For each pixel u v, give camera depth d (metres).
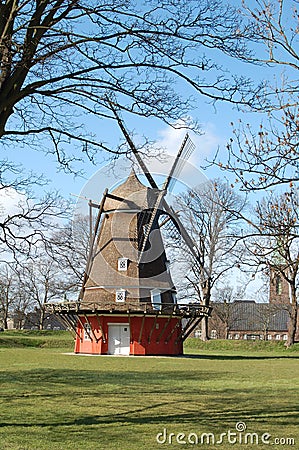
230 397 20.06
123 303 43.88
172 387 23.03
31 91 9.98
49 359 37.69
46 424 14.37
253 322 96.00
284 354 50.44
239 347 57.44
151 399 19.36
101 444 12.13
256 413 16.50
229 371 30.91
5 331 64.94
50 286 50.78
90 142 11.18
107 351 44.19
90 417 15.56
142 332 43.81
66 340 56.00
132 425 14.44
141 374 28.44
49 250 13.05
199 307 44.97
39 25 9.67
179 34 10.06
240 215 9.86
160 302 45.09
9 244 12.69
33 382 24.02
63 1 9.73
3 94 9.46
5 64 9.28
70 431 13.52
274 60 9.79
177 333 45.56
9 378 25.48
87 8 10.02
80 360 37.25
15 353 43.69
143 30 10.03
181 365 34.81
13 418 15.11
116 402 18.50
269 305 77.94
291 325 56.22
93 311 44.00
